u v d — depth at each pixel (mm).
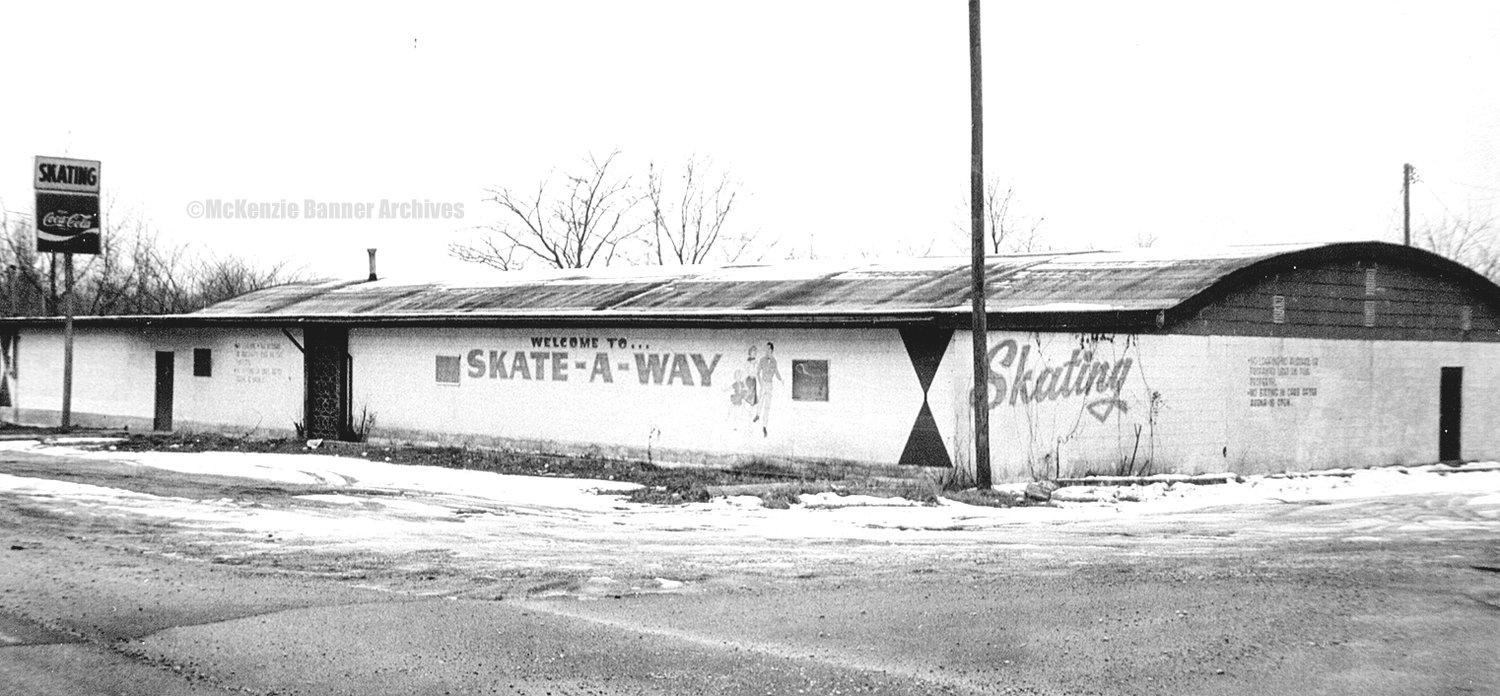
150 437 30016
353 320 28172
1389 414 26656
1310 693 6871
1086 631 8359
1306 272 24828
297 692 6953
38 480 19562
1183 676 7215
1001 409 19828
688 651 7820
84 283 55656
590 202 56312
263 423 30219
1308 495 19938
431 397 27391
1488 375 29125
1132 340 21688
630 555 11922
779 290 25516
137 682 7156
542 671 7348
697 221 57344
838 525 14898
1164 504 18156
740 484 19734
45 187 31562
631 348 24047
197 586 10078
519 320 25250
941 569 10992
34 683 7145
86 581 10305
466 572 10820
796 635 8266
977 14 18594
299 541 12875
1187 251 25406
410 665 7484
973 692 6902
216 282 60719
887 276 25797
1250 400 23562
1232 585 10094
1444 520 15680
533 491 19094
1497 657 7676
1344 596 9594
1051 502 18141
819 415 21359
